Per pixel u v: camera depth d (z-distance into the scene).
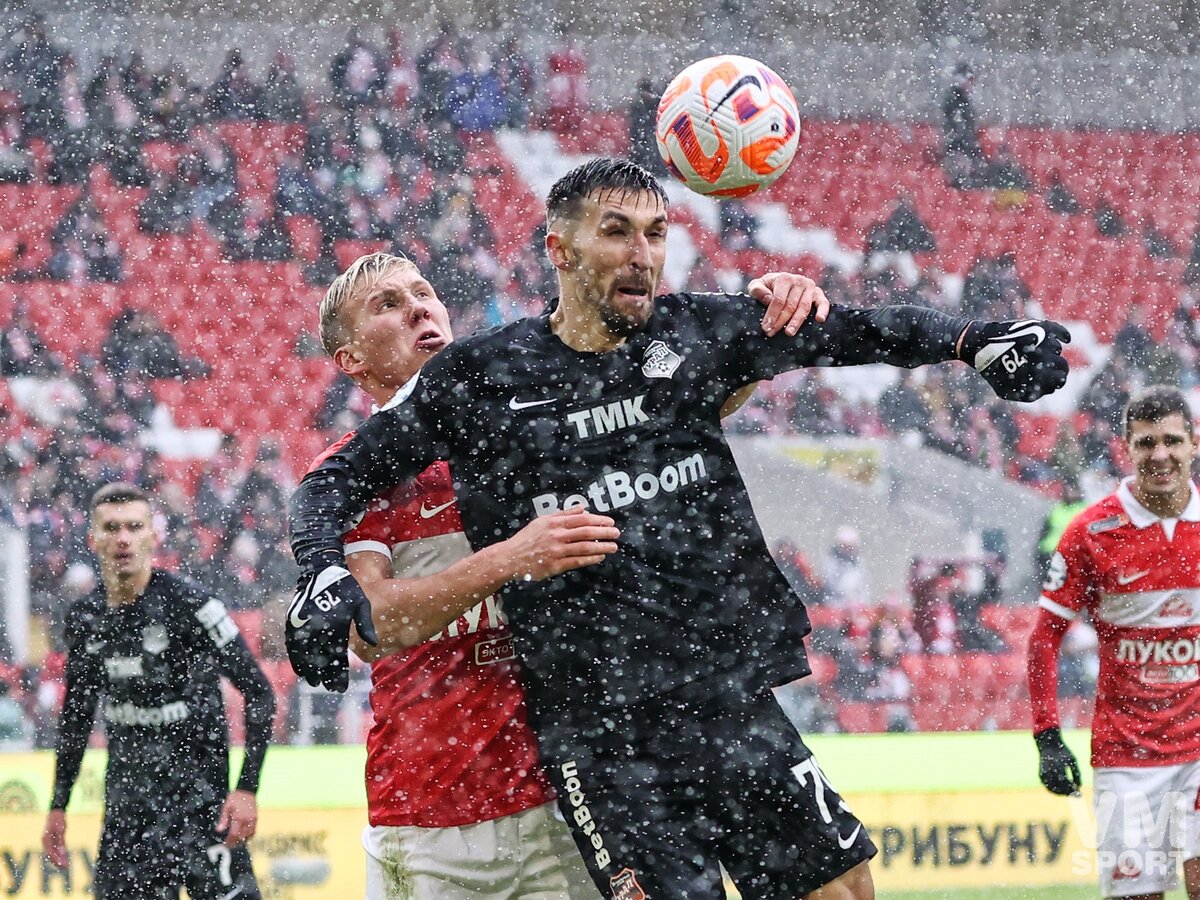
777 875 4.05
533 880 4.29
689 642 3.94
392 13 17.36
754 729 3.95
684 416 4.00
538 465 3.97
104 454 15.06
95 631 6.96
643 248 3.91
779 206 17.50
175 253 16.12
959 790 9.01
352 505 3.98
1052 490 16.25
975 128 18.05
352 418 15.64
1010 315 17.56
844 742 9.48
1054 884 8.98
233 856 7.00
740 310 4.09
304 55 17.06
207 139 16.61
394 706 4.34
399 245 16.64
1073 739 9.74
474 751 4.23
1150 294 17.81
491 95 17.33
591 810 3.97
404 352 4.72
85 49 16.66
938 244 17.70
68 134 16.39
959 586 14.20
